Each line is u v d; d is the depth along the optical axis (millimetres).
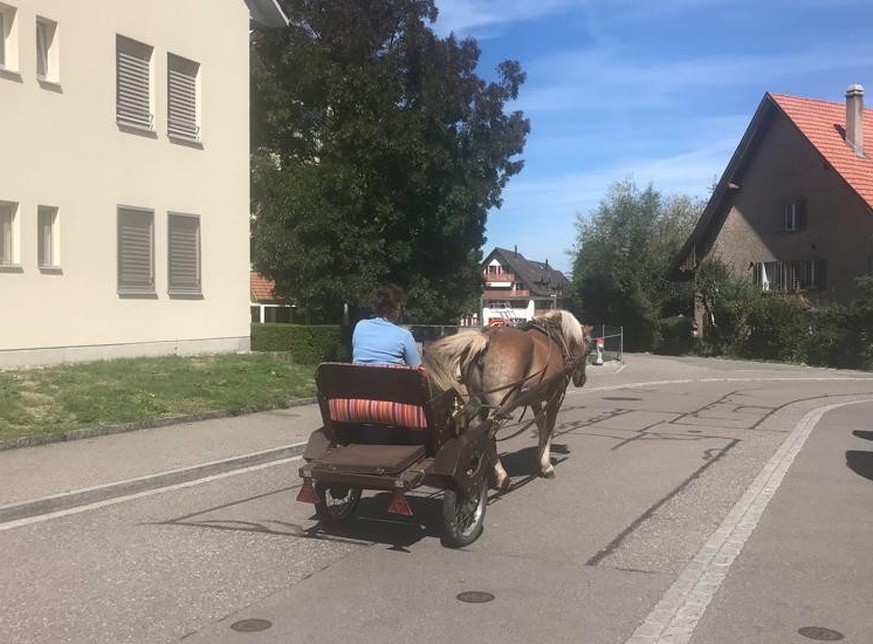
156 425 11789
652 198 52938
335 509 7090
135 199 17109
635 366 30938
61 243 15531
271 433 11562
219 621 4875
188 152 18484
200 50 18797
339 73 27141
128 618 4910
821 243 35938
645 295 47938
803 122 36875
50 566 5918
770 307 36000
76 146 15805
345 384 6625
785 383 23922
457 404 6699
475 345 7367
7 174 14500
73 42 15734
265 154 27656
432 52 29781
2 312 14445
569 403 17609
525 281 104750
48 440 10320
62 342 15555
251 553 6266
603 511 7637
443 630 4754
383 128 26953
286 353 19391
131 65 17109
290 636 4652
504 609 5098
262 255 25000
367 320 7203
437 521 7258
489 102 31609
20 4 14688
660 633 4719
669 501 8055
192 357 17406
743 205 40062
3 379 13016
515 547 6469
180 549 6367
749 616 4996
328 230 24016
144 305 17328
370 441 6922
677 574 5793
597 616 4984
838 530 7012
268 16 21641
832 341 32781
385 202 27672
